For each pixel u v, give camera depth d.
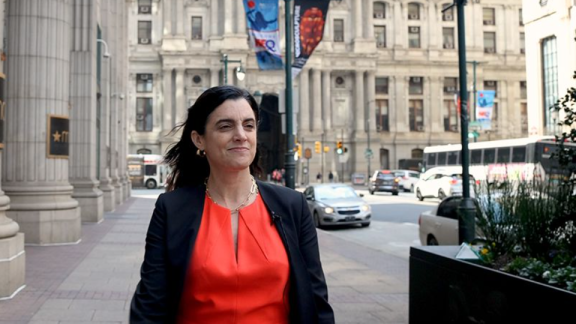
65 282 8.67
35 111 12.30
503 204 5.51
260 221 2.39
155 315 2.25
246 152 2.42
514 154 31.28
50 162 12.70
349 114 67.69
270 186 2.54
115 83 27.36
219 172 2.46
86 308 7.05
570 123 5.75
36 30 12.12
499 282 4.23
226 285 2.24
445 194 31.94
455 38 70.50
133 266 10.30
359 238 17.00
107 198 23.70
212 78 63.69
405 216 24.05
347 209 19.22
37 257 11.12
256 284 2.27
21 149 12.36
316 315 2.36
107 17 23.34
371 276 10.01
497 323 4.25
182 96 63.19
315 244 2.49
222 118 2.42
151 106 64.44
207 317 2.23
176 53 62.75
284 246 2.36
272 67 18.53
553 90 36.00
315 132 64.88
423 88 69.62
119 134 31.73
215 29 64.38
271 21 18.38
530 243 5.13
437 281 5.32
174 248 2.31
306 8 17.78
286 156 14.52
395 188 42.28
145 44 64.44
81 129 18.02
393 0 69.62
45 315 6.66
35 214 12.59
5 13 11.97
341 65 66.38
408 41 69.94
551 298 3.63
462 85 9.72
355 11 67.50
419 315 5.73
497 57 70.62
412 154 69.06
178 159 2.69
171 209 2.40
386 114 68.94
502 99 70.38
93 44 17.86
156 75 64.44
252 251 2.31
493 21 71.00
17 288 7.86
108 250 12.28
